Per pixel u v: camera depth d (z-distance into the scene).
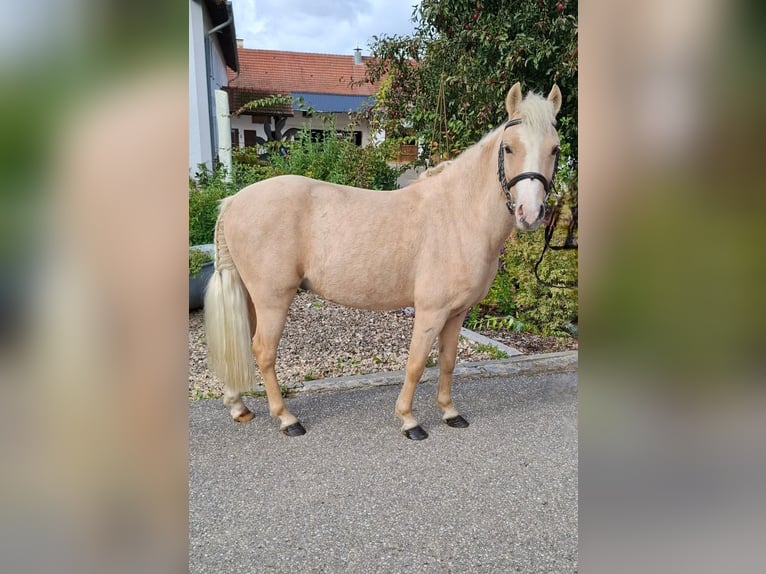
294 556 1.77
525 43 4.34
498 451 2.48
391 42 5.49
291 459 2.40
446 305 2.53
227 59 12.13
